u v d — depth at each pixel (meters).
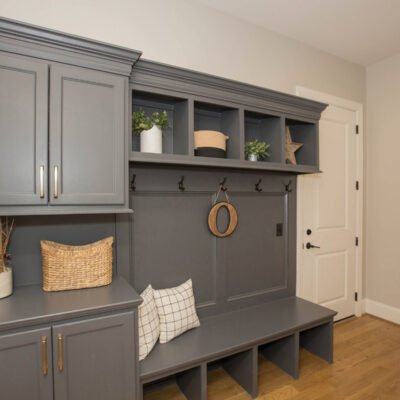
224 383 2.10
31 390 1.28
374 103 3.33
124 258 1.92
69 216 1.76
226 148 2.21
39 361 1.29
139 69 1.70
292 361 2.17
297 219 2.77
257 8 2.31
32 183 1.38
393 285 3.17
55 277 1.56
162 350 1.79
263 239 2.55
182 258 2.15
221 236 2.25
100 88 1.53
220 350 1.79
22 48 1.36
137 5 2.01
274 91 2.15
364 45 2.90
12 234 1.63
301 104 2.34
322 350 2.42
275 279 2.63
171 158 1.80
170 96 1.85
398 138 3.13
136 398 1.51
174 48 2.14
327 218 3.03
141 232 1.99
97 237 1.84
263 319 2.22
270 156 2.37
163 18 2.10
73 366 1.35
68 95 1.45
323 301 3.02
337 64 3.12
